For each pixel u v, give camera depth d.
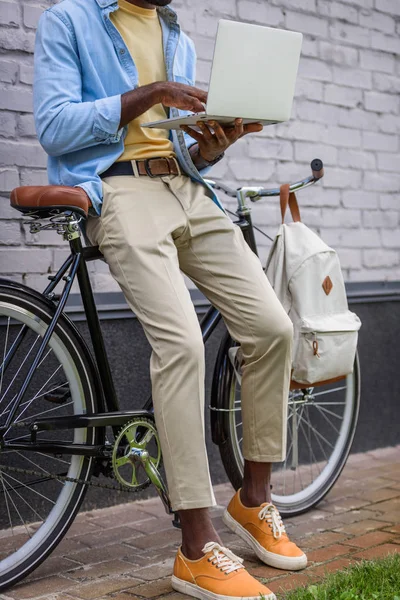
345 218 3.58
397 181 3.79
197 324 2.01
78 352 2.17
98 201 2.06
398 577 1.97
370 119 3.66
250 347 2.18
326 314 2.46
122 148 2.11
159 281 2.01
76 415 2.11
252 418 2.25
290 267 2.43
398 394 3.73
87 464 2.18
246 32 1.88
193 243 2.20
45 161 2.67
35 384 2.55
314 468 3.33
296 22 3.35
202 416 1.99
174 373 1.97
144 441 2.17
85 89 2.13
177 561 2.03
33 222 2.12
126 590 2.05
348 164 3.58
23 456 2.41
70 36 2.06
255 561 2.25
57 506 2.16
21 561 2.08
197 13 3.03
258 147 3.25
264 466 2.28
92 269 2.81
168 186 2.16
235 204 3.18
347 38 3.55
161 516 2.70
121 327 2.81
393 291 3.67
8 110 2.59
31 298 2.07
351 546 2.38
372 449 3.63
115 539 2.47
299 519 2.67
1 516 2.49
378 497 2.92
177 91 2.00
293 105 3.36
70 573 2.18
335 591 1.88
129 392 2.83
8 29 2.58
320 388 3.44
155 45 2.23
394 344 3.71
